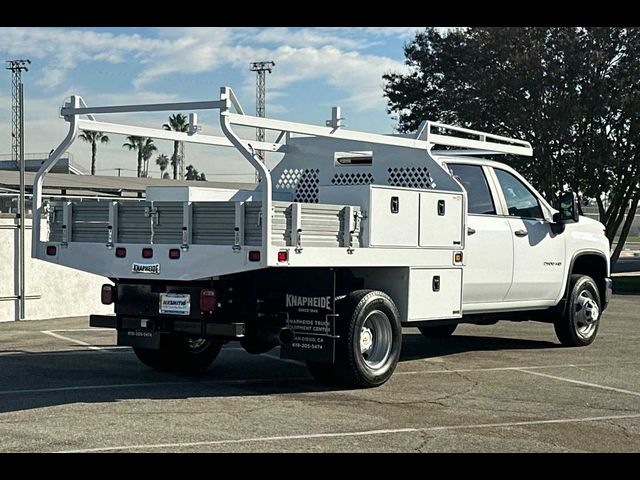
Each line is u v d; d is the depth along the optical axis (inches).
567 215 438.9
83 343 465.7
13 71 881.5
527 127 1042.1
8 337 492.7
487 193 410.9
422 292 352.5
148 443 244.7
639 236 3545.8
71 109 331.9
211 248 301.4
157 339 323.0
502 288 409.7
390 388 335.6
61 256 339.9
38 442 244.7
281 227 295.0
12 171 1315.2
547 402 314.2
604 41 1036.5
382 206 332.2
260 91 1259.2
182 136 370.9
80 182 1263.5
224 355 425.4
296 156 417.4
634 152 1048.8
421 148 376.5
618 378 368.2
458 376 367.6
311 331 321.7
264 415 282.2
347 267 330.0
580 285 462.0
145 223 319.9
